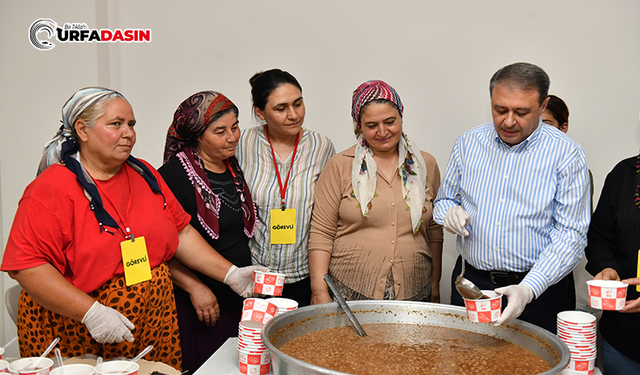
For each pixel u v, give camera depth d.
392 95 1.94
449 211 1.76
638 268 1.54
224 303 2.11
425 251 2.05
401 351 1.39
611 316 1.89
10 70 3.17
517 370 1.27
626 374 1.85
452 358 1.34
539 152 1.69
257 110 2.25
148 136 3.31
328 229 2.09
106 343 1.59
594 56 2.66
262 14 3.07
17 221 1.47
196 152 2.07
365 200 1.98
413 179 2.01
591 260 1.88
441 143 2.94
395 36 2.92
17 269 1.45
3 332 3.14
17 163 3.21
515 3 2.74
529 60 2.75
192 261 1.91
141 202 1.71
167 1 3.18
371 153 2.05
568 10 2.67
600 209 1.93
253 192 2.20
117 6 3.23
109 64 3.27
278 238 2.19
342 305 1.54
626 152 2.68
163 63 3.23
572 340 1.34
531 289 1.52
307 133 2.35
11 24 3.14
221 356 1.51
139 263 1.64
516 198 1.72
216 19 3.14
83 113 1.53
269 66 3.10
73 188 1.53
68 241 1.52
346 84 3.01
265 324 1.33
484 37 2.80
